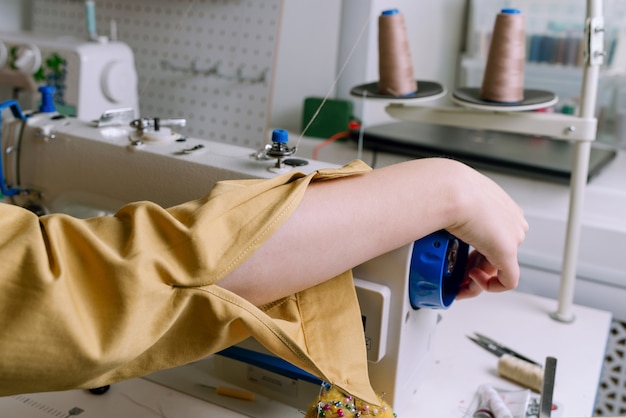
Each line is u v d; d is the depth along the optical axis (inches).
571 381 31.1
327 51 56.0
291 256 19.0
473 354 33.1
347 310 22.7
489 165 47.7
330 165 27.7
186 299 16.8
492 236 22.7
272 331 18.5
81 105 45.4
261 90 48.6
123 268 15.7
